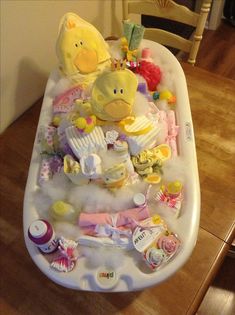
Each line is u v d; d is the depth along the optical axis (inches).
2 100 34.4
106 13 43.9
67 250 22.4
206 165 30.4
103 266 22.5
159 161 25.6
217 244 26.0
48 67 38.1
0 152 33.8
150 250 22.1
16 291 25.7
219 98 35.2
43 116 30.3
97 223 23.4
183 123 28.8
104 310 24.3
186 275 24.8
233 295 38.4
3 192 31.1
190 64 40.2
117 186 24.6
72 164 24.1
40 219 24.1
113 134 24.5
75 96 29.0
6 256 27.4
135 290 22.3
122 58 32.9
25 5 31.4
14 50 32.8
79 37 29.8
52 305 24.9
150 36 43.3
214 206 27.9
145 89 29.5
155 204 24.6
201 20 37.7
